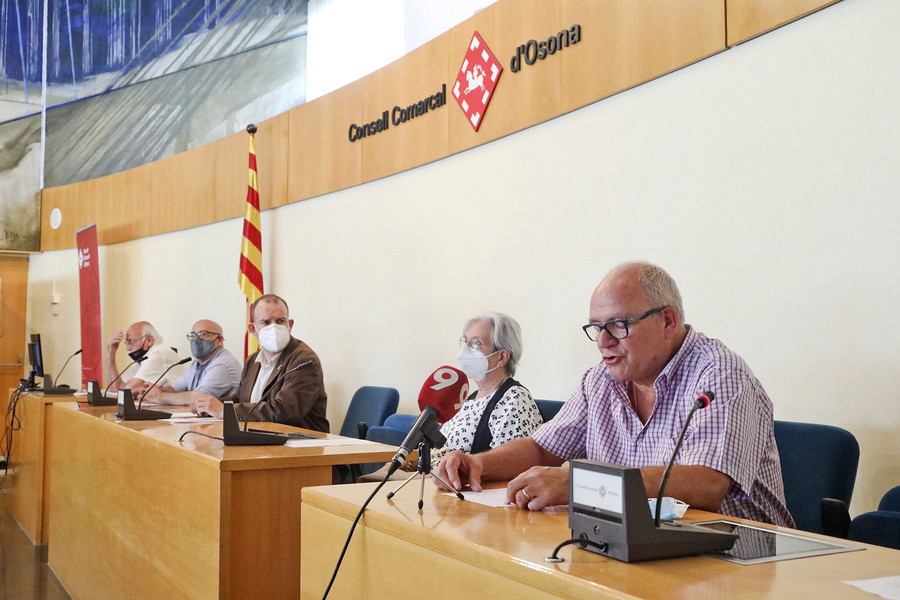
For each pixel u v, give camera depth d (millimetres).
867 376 2486
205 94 7742
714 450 1654
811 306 2658
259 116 7250
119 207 8078
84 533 3479
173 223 7355
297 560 2240
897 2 2443
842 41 2596
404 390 4793
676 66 3164
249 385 4336
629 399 1977
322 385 4105
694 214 3096
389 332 4961
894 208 2434
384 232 5051
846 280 2559
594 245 3559
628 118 3410
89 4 8719
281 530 2227
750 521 1432
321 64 6730
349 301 5348
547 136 3854
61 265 8695
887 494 1936
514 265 4020
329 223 5602
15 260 8930
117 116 8477
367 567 1470
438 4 5410
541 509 1512
